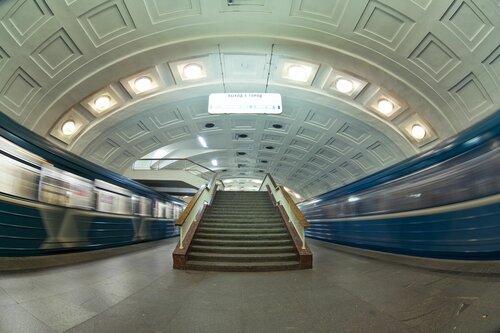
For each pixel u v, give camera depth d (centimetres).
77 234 668
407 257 594
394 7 533
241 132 1227
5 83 572
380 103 795
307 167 1620
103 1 524
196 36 632
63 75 639
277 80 798
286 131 1178
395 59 636
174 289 414
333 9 559
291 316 303
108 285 423
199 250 666
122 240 912
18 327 255
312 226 1451
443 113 703
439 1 500
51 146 588
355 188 893
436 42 571
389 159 1040
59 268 534
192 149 1733
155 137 1075
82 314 298
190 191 1936
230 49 680
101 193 792
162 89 815
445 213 494
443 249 495
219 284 450
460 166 466
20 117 643
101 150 975
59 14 521
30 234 518
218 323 285
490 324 242
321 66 734
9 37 514
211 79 795
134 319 291
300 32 620
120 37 604
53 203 587
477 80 595
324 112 938
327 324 279
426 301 326
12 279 408
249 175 2355
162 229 1370
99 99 762
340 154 1232
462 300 309
